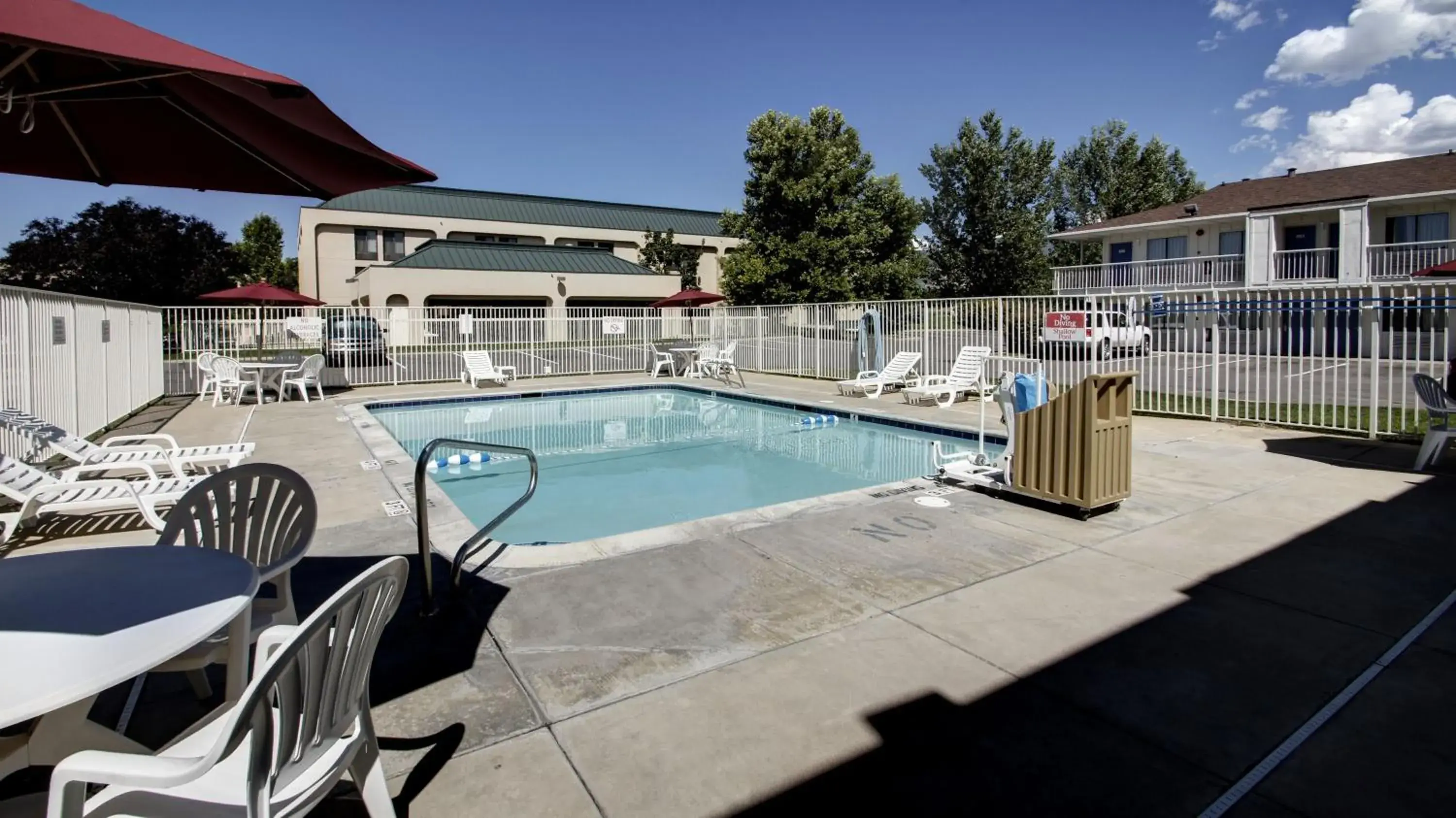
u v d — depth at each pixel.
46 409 7.83
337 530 5.21
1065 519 5.39
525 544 5.00
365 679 2.01
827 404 12.52
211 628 1.90
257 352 16.67
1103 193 44.56
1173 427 9.41
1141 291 28.48
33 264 34.88
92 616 1.93
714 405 14.57
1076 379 11.47
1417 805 2.28
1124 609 3.78
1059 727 2.73
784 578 4.24
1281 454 7.56
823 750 2.59
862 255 29.06
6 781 2.34
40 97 2.30
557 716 2.82
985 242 36.78
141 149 2.91
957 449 9.69
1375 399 8.17
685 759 2.55
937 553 4.66
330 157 2.81
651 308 22.05
